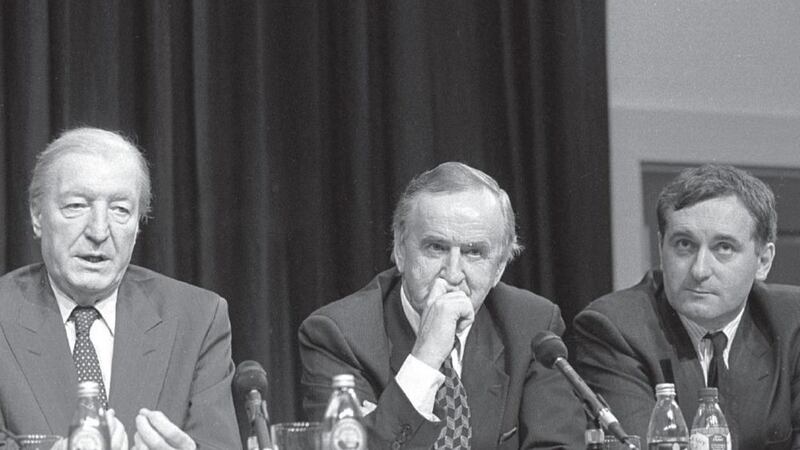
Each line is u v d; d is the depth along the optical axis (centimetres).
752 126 888
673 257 554
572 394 542
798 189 898
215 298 542
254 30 716
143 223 689
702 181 550
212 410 512
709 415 489
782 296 584
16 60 677
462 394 517
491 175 766
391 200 744
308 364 538
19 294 516
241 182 711
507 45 769
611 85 861
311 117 727
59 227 500
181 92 712
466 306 487
